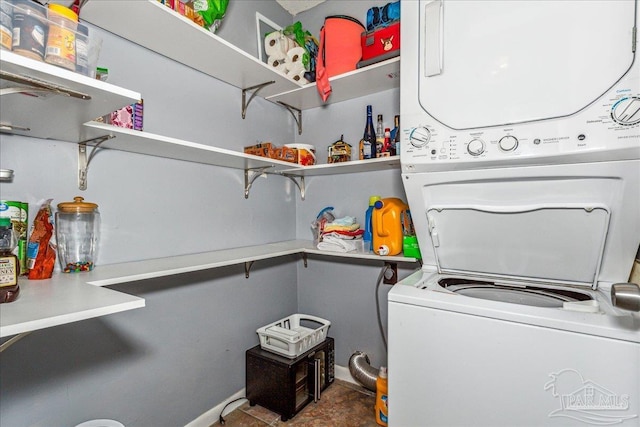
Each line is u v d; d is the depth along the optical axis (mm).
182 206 1596
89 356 1247
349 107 2086
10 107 831
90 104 831
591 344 812
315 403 1854
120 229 1352
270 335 1864
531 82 1021
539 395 871
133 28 1271
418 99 1233
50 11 732
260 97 2047
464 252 1351
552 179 1063
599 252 1087
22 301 802
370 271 2051
